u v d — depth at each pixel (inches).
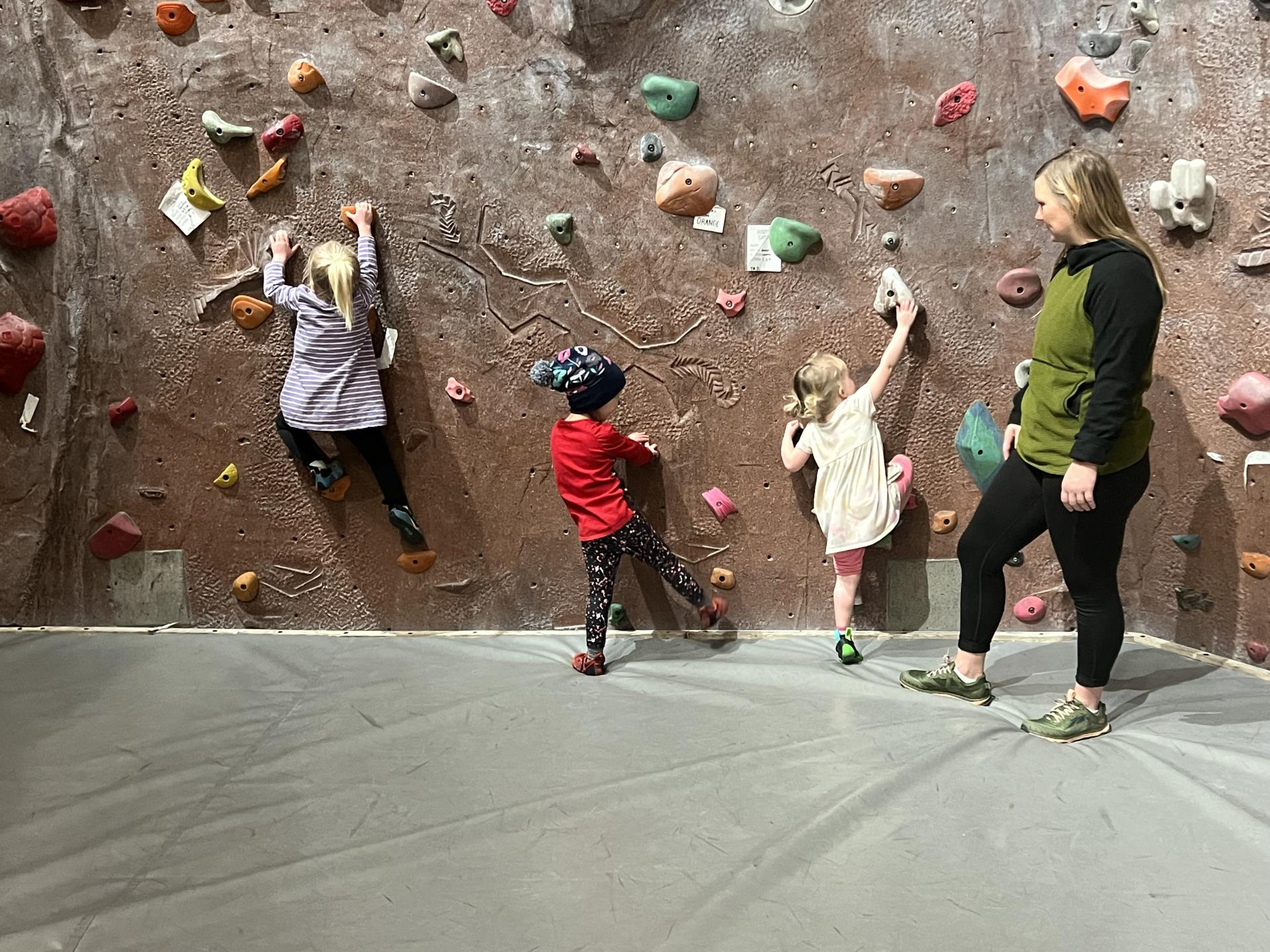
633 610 125.0
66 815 84.0
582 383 108.7
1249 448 104.7
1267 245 100.2
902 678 107.3
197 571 125.1
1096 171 82.8
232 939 68.1
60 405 120.4
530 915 70.1
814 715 101.1
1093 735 94.7
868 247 113.6
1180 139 104.7
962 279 113.4
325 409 111.9
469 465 121.1
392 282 116.2
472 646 121.0
